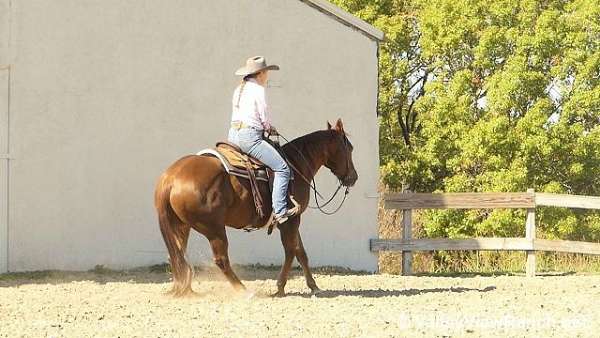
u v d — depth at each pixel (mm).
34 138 14445
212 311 10078
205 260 15344
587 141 22766
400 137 27969
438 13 25047
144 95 15172
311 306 10500
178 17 15398
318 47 16078
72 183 14672
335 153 11891
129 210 15016
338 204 16078
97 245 14789
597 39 22906
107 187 14891
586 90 22641
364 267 16125
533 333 8945
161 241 15172
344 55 16203
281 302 10805
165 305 10547
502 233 22547
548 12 22875
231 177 10719
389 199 15938
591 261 19438
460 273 16078
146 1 15219
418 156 25469
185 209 10453
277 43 15883
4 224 14164
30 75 14453
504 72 23062
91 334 8758
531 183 23328
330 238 16016
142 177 15109
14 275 13953
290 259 11367
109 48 14977
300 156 11469
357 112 16250
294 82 15938
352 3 27875
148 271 14773
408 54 27781
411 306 10633
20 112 14359
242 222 10953
